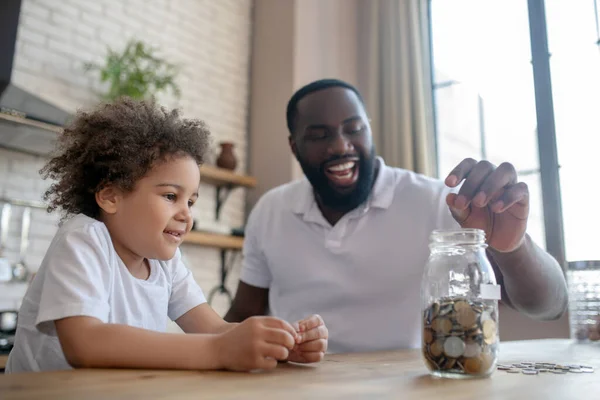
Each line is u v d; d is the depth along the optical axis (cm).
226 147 310
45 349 83
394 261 148
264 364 65
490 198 88
